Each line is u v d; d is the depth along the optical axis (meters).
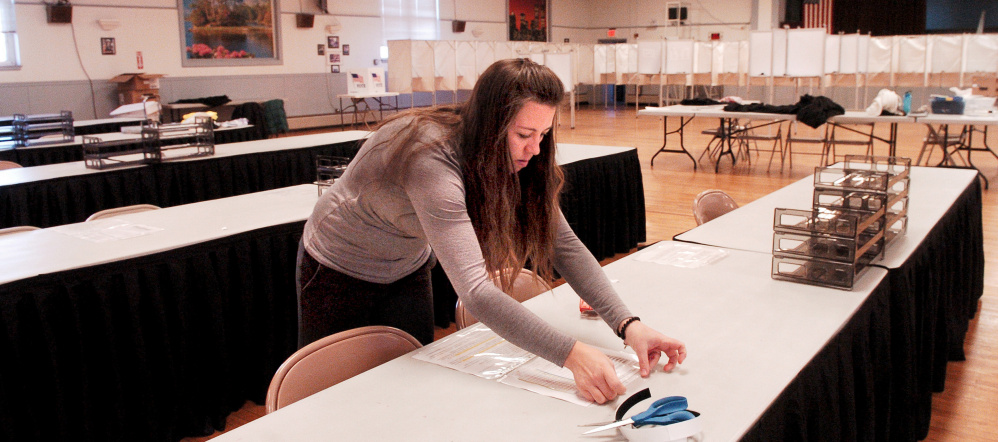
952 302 2.96
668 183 7.23
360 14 12.92
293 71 12.22
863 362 1.79
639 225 5.10
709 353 1.51
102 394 2.35
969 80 9.61
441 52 10.82
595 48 12.69
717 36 13.38
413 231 1.50
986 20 14.12
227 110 11.13
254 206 3.17
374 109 13.52
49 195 3.93
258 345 2.82
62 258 2.32
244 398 2.80
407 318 1.87
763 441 1.25
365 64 13.22
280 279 2.84
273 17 11.77
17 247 2.48
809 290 1.90
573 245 1.61
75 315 2.23
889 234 2.25
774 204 3.06
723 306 1.79
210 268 2.59
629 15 16.88
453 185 1.32
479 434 1.21
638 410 1.22
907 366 2.09
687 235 2.55
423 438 1.20
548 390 1.37
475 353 1.55
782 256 1.98
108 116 10.14
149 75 9.95
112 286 2.33
